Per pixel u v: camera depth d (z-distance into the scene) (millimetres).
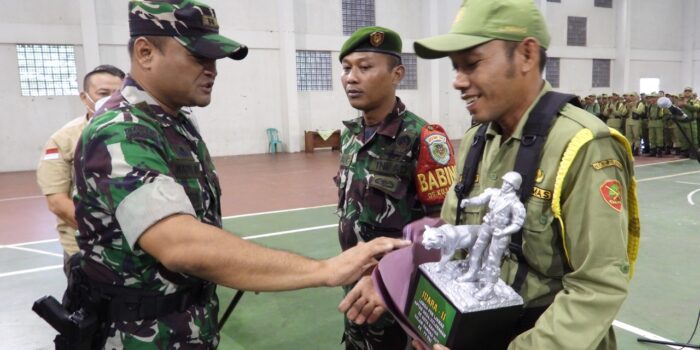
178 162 1364
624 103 13555
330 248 4969
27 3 11352
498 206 941
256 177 9727
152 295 1313
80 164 1281
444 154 1865
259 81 14172
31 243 5363
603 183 990
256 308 3576
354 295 1391
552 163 1041
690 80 21172
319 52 14898
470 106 1097
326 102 15125
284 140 14602
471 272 975
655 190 7891
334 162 11875
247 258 1138
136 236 1152
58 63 11844
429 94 16547
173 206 1162
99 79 2646
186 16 1315
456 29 1065
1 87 11375
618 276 956
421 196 1870
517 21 1028
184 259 1120
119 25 12273
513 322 959
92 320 1319
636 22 20062
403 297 1120
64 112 12008
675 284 3805
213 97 13641
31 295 3832
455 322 901
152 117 1343
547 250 1053
